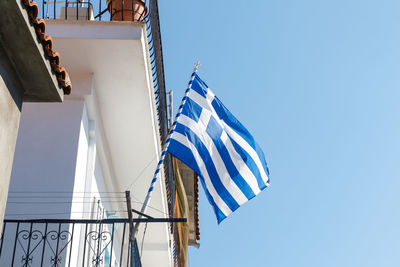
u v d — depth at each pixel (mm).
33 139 10055
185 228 14016
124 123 11594
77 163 9898
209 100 11016
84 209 10312
